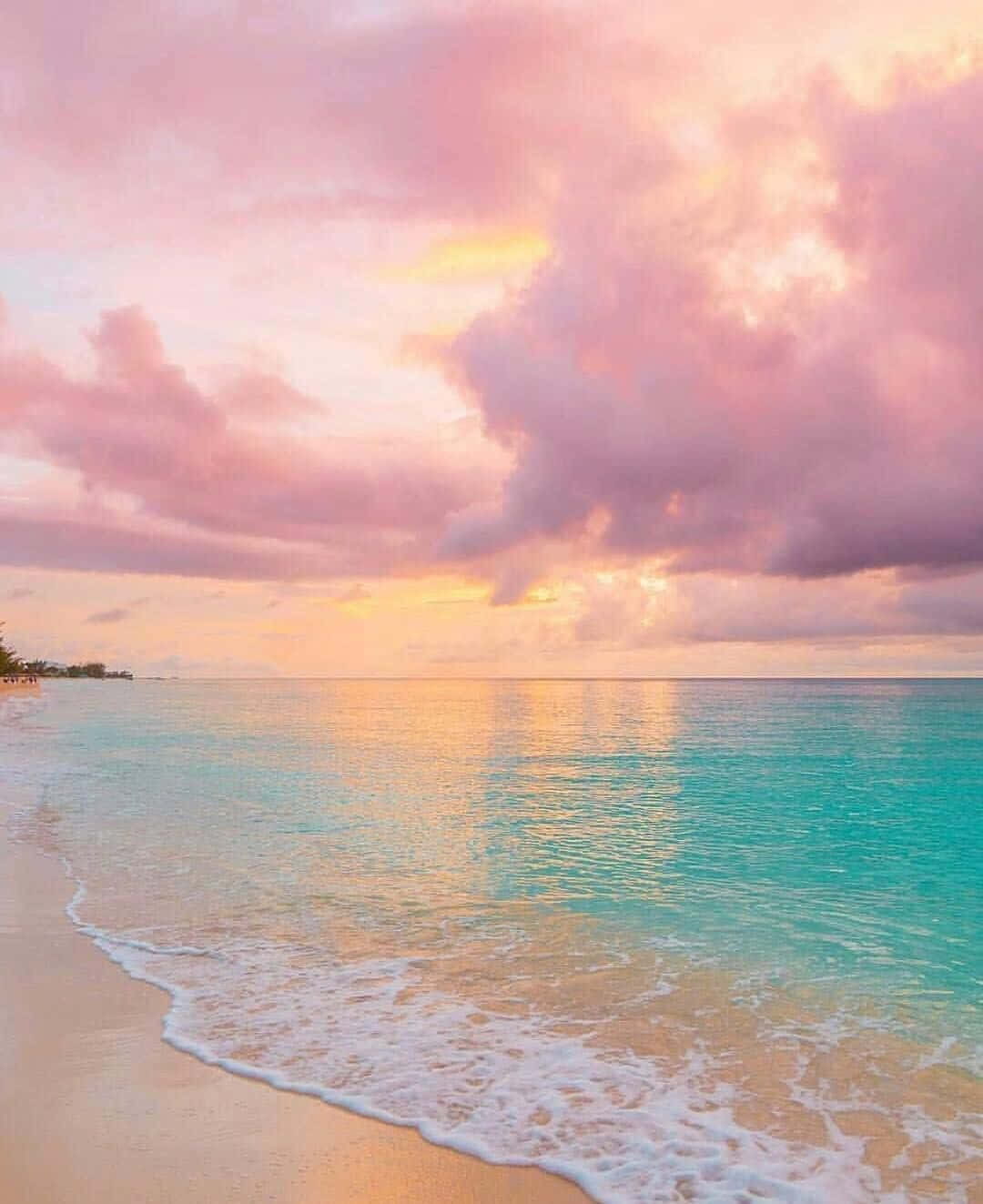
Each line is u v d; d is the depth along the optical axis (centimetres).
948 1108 752
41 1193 595
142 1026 907
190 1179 620
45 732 6444
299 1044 867
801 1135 702
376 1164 646
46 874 1638
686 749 4953
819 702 13388
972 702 13000
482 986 1059
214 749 4897
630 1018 955
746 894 1560
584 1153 668
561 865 1808
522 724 7681
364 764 4031
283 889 1548
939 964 1162
